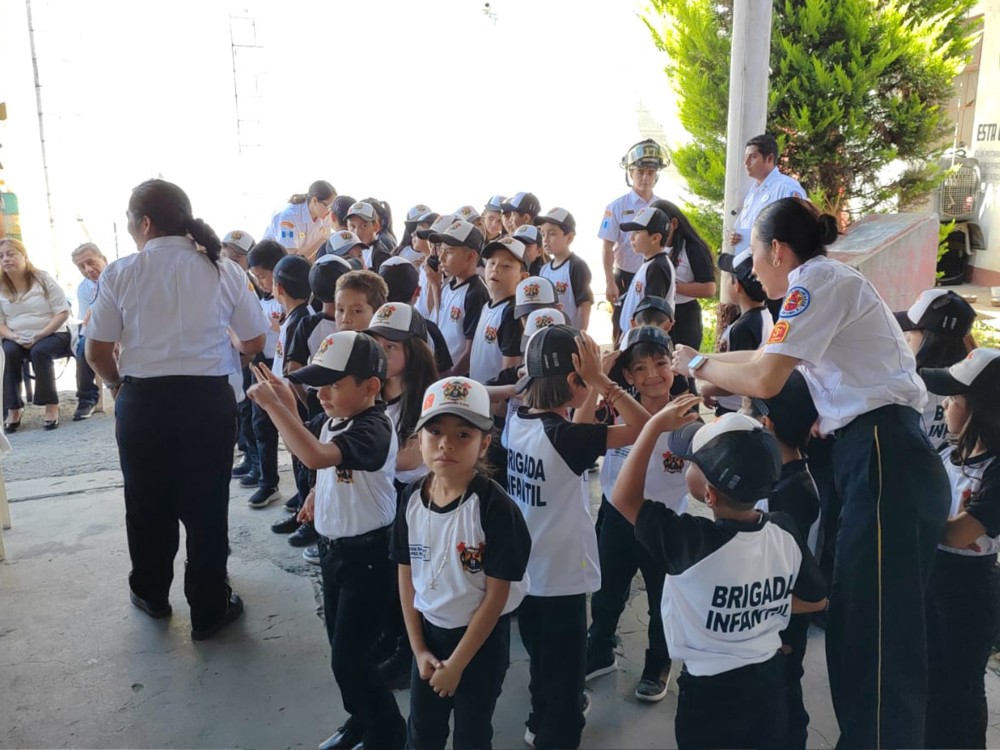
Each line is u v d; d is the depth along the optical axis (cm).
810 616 226
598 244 1166
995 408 218
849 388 216
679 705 202
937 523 211
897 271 515
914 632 206
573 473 230
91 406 629
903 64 736
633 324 346
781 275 226
